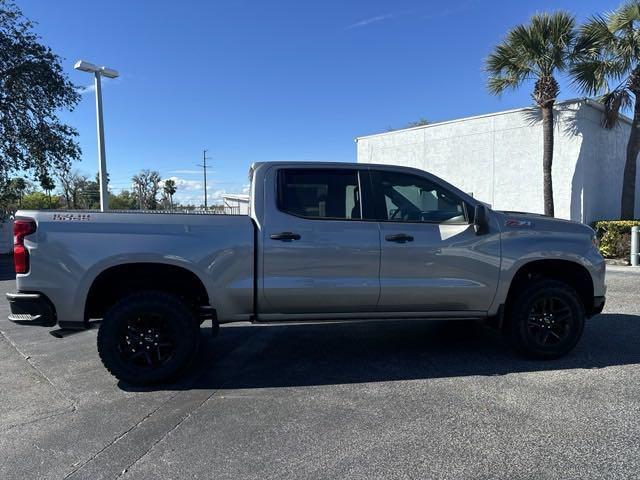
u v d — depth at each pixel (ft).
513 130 53.78
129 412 12.80
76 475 9.79
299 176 15.55
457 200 16.11
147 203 231.50
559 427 11.44
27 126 62.95
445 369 15.66
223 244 14.70
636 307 24.21
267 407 12.96
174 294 14.89
